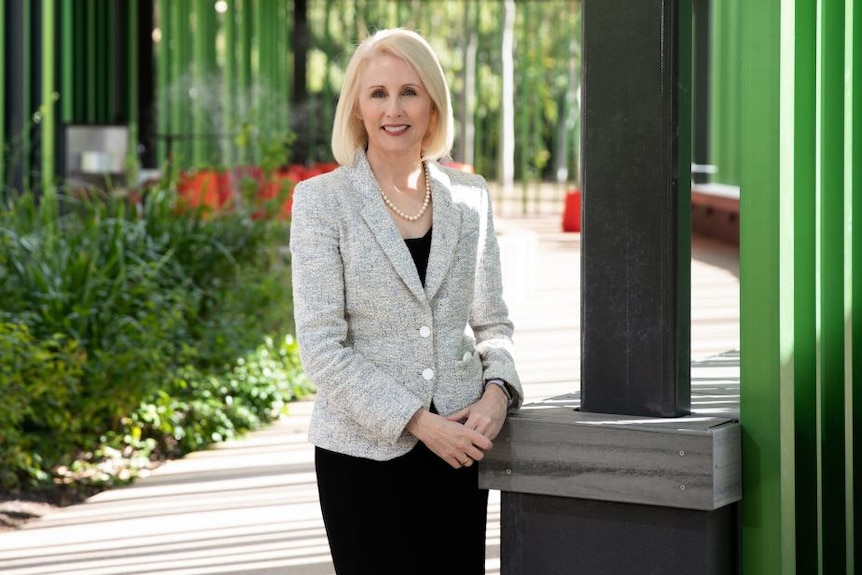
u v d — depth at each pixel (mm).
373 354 2727
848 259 2881
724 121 18828
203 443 6559
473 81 23172
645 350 2682
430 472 2785
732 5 18438
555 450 2676
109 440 6230
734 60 18312
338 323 2697
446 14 24156
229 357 7297
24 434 6000
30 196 8594
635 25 2627
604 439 2621
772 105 2596
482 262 2902
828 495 2928
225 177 11742
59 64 14773
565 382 7621
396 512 2768
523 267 11383
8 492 5598
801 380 2758
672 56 2602
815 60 2750
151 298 6980
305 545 4785
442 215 2783
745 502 2658
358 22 22609
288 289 8219
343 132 2805
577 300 11555
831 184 2838
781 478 2627
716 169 19047
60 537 4957
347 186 2738
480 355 2881
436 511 2805
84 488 5734
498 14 23344
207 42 20641
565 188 23219
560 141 23250
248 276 8188
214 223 8875
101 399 6164
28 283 6918
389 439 2652
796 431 2760
